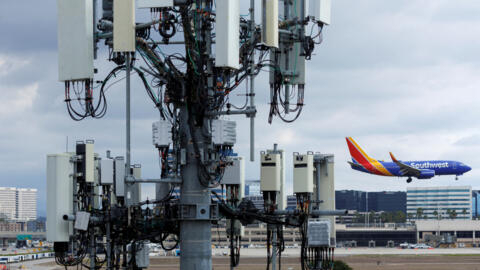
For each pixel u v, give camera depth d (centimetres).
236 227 4541
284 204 4378
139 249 4375
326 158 4672
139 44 3775
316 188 4653
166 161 3928
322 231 4366
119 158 4284
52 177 3788
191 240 3828
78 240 4041
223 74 3788
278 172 4209
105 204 4122
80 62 3769
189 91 3738
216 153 3816
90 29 3788
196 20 3719
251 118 3797
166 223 4091
